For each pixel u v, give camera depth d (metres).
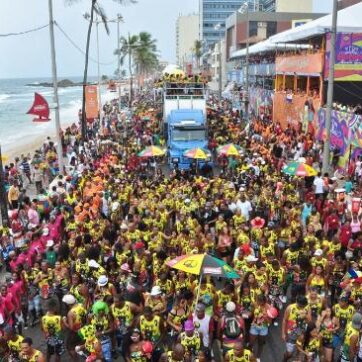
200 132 31.45
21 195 21.58
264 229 14.39
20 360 8.99
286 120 39.88
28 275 12.39
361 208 16.03
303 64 35.50
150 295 10.47
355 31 30.52
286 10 109.56
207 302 10.33
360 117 24.50
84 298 11.05
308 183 21.25
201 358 8.77
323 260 11.91
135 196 18.62
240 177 21.70
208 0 160.38
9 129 73.00
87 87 36.94
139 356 8.92
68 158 32.31
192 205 17.05
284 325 9.85
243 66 64.25
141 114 51.53
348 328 9.33
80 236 14.23
